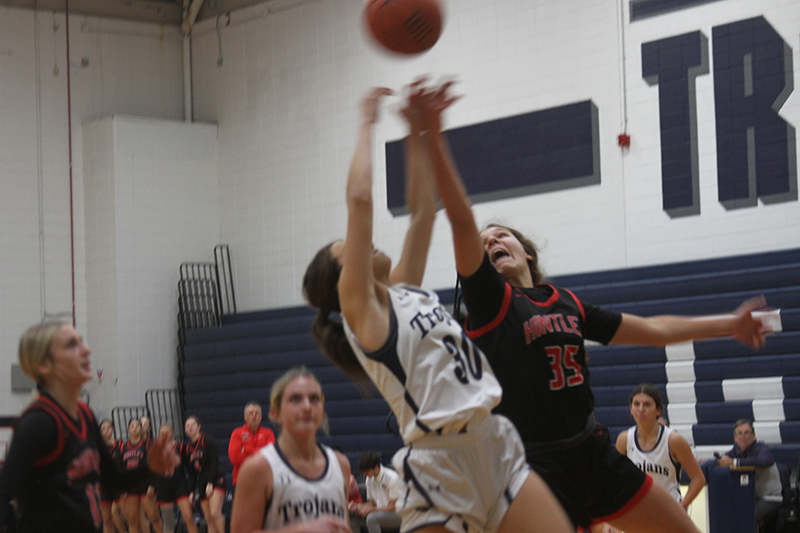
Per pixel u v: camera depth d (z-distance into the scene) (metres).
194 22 15.34
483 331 3.07
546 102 11.70
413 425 2.49
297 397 3.16
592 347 10.44
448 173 2.89
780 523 8.08
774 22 10.15
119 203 14.18
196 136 14.78
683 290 10.02
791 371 9.29
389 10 3.23
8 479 2.78
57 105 14.47
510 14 12.05
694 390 9.73
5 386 13.58
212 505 10.13
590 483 3.11
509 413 3.04
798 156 9.96
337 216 13.62
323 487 3.16
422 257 2.92
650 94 10.94
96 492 3.03
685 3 10.73
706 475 7.04
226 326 13.40
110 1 15.04
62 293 14.19
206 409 13.36
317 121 13.86
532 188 11.73
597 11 11.37
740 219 10.27
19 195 14.06
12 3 14.33
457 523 2.48
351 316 2.52
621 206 11.05
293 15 14.20
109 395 13.93
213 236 14.78
